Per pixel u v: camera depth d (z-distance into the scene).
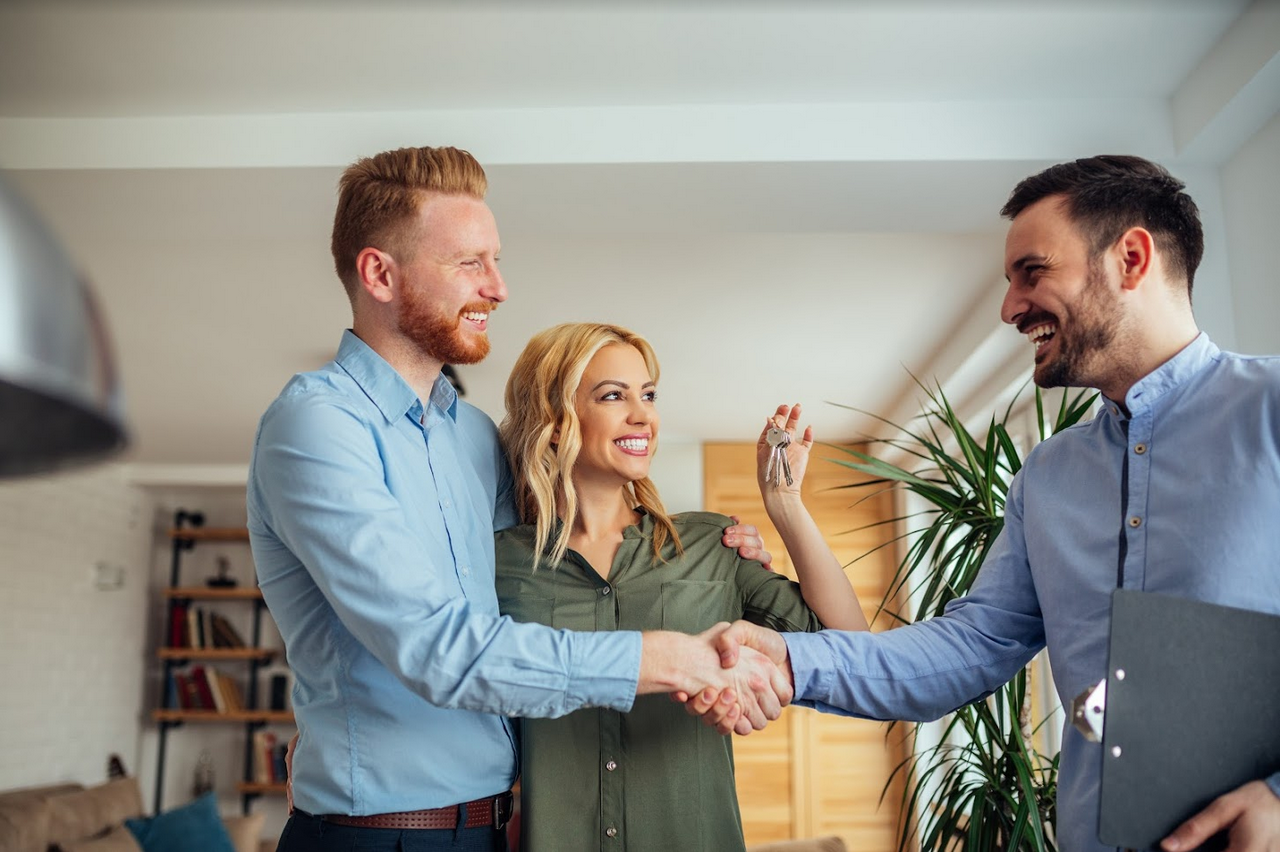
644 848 1.72
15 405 0.79
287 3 2.37
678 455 6.88
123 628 7.68
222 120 2.85
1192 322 1.50
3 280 0.64
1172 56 2.56
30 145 2.83
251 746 7.89
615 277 4.03
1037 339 1.58
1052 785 2.58
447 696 1.48
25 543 6.47
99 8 2.40
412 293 1.76
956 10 2.39
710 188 2.93
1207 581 1.34
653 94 2.76
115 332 4.61
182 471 7.67
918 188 2.92
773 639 1.70
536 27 2.46
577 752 1.75
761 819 6.50
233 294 4.17
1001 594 1.72
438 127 2.82
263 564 1.72
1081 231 1.50
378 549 1.52
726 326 4.57
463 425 1.94
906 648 1.71
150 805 7.89
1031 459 1.68
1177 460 1.43
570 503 1.88
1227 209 2.71
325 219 3.15
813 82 2.70
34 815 5.30
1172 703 1.14
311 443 1.58
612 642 1.54
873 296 4.19
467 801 1.63
